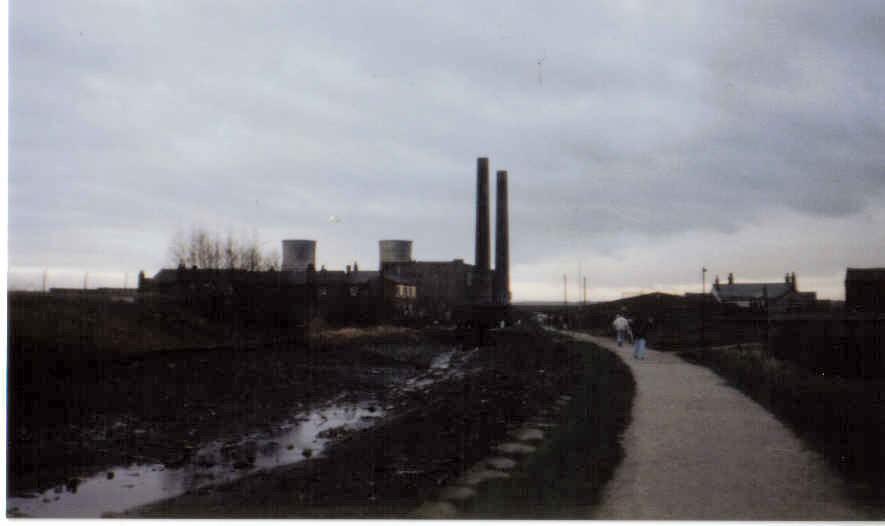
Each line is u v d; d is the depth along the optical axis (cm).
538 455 994
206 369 2969
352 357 4006
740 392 1670
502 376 2433
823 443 1046
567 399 1566
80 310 3422
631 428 1205
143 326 3719
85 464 1353
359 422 1908
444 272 10200
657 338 4100
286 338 4547
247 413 2050
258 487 1033
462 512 741
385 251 10512
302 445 1573
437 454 1058
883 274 3416
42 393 2086
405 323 7800
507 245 7819
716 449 1033
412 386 2888
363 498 846
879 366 1666
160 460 1408
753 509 741
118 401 2105
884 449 959
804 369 1873
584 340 4081
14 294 3262
